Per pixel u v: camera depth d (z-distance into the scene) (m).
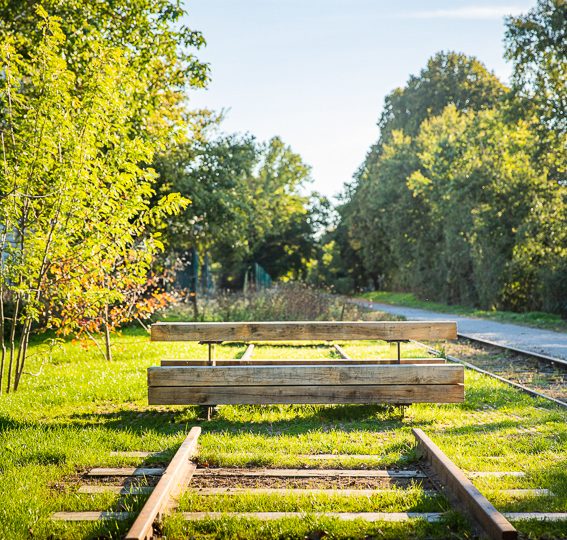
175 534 4.01
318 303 22.44
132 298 12.78
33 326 17.66
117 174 9.94
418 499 4.58
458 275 37.31
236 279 57.31
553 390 9.64
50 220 9.27
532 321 24.88
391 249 53.25
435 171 37.25
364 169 67.31
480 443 6.14
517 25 28.97
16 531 4.12
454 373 7.59
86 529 4.14
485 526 3.93
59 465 5.60
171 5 16.80
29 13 14.96
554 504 4.46
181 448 5.57
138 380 9.91
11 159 9.37
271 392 7.55
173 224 25.81
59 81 9.40
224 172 27.33
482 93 56.00
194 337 8.37
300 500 4.57
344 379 7.56
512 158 31.95
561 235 27.39
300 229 66.94
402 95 61.22
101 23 16.25
